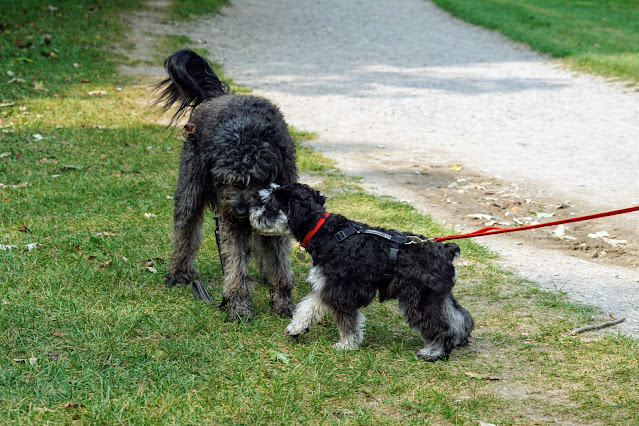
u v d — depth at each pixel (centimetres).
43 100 1202
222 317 509
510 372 438
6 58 1407
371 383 419
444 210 810
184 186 543
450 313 468
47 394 383
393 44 2020
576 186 902
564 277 612
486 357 461
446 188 899
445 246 458
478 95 1473
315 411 382
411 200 845
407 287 454
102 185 802
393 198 848
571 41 1958
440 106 1386
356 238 462
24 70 1360
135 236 658
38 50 1493
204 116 527
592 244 700
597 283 598
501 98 1445
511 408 393
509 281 600
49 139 982
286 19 2297
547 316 527
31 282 535
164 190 804
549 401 400
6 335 451
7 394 380
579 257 669
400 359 453
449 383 423
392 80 1605
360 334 475
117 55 1594
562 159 1037
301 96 1436
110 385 395
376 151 1087
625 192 870
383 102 1410
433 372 434
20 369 407
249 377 418
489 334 496
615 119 1273
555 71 1684
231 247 509
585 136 1169
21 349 434
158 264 609
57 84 1319
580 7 2725
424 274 450
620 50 1836
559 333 496
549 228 749
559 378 429
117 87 1348
